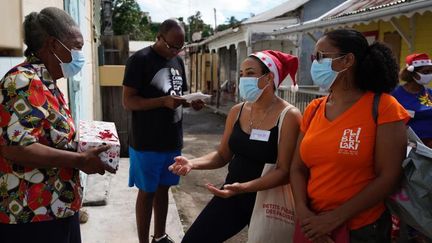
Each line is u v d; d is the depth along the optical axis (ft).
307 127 7.02
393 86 6.34
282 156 7.72
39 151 5.45
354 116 6.21
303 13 41.63
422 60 10.54
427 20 22.30
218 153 9.25
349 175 6.21
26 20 5.96
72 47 6.05
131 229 13.20
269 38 43.11
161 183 11.96
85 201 14.98
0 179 5.74
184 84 12.71
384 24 26.81
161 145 11.43
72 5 14.46
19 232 5.82
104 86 23.43
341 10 29.76
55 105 5.84
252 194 8.34
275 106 8.16
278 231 7.85
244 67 8.17
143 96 11.46
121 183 17.95
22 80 5.45
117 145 6.41
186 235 8.66
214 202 8.71
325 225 6.13
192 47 85.35
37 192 5.78
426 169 6.00
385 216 6.46
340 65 6.38
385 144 5.95
